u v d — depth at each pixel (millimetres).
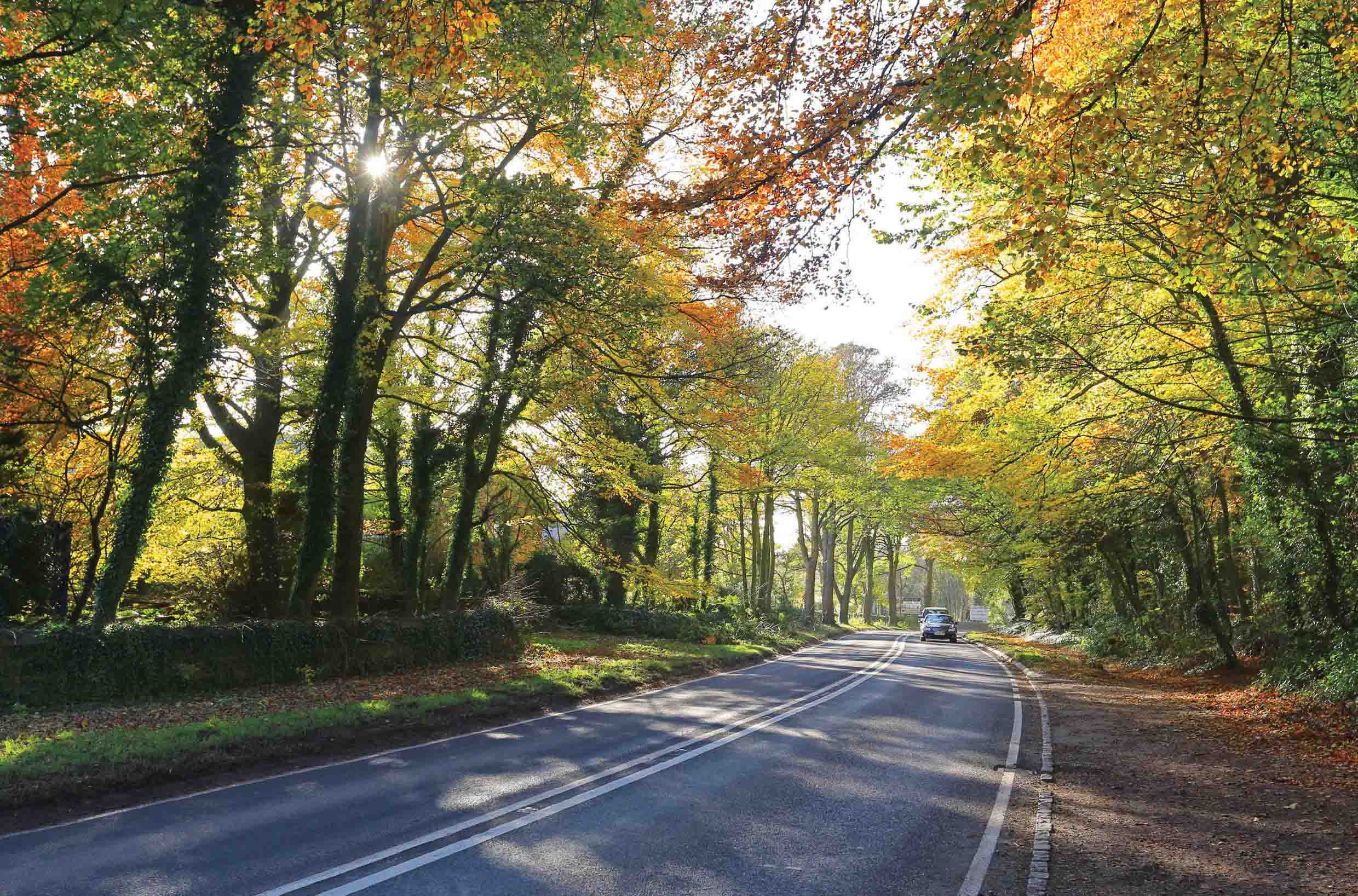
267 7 8188
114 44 11469
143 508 13750
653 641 29484
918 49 7184
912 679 21750
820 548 61344
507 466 26141
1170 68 6973
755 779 8930
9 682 11508
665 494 28875
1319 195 8555
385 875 5598
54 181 15594
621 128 15641
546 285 15773
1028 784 9164
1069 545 29031
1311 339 12656
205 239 13734
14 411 16203
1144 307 13820
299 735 10227
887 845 6695
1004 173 8602
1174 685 19922
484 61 10625
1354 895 5566
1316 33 7926
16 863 5746
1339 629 14641
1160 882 5895
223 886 5316
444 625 19266
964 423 18500
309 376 18531
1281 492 15188
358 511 17812
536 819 7086
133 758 8508
